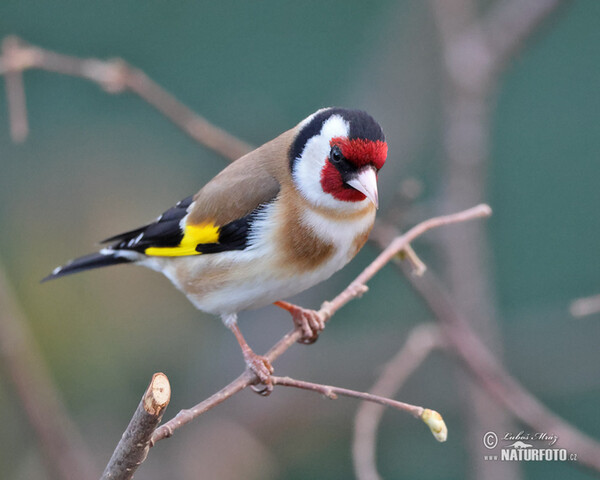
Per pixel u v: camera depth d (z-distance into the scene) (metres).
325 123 6.72
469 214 6.69
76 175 11.84
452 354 8.24
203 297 7.11
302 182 6.75
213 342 12.38
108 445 10.38
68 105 12.19
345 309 12.59
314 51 13.17
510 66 11.56
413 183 8.06
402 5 13.02
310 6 13.20
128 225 11.24
